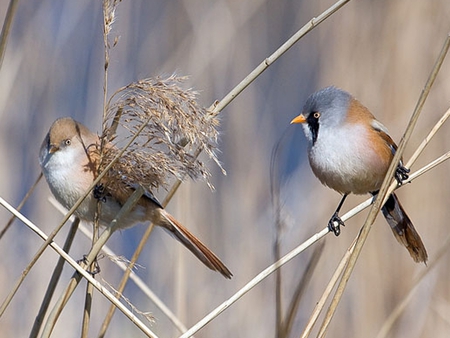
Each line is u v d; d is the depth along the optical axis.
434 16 11.24
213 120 6.14
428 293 10.45
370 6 11.59
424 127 10.98
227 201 11.69
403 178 7.30
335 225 8.39
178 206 9.52
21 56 11.23
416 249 7.84
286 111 13.51
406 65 11.16
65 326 10.71
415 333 10.38
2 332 10.77
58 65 12.93
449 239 8.23
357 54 11.55
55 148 7.60
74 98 13.10
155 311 10.71
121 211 6.50
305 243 6.40
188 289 10.98
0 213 11.48
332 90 8.20
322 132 8.06
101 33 13.01
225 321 10.99
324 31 12.73
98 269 6.50
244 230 11.59
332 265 10.98
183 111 5.97
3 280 10.98
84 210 7.63
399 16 11.30
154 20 13.45
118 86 12.70
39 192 11.82
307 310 10.83
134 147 6.24
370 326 10.60
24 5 12.80
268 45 13.53
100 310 11.16
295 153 13.33
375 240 10.89
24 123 12.43
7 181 11.66
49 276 11.23
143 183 6.36
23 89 12.41
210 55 12.34
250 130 12.33
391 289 10.70
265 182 12.05
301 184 11.70
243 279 11.25
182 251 9.26
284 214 7.53
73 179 7.54
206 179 6.21
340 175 8.05
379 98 11.19
